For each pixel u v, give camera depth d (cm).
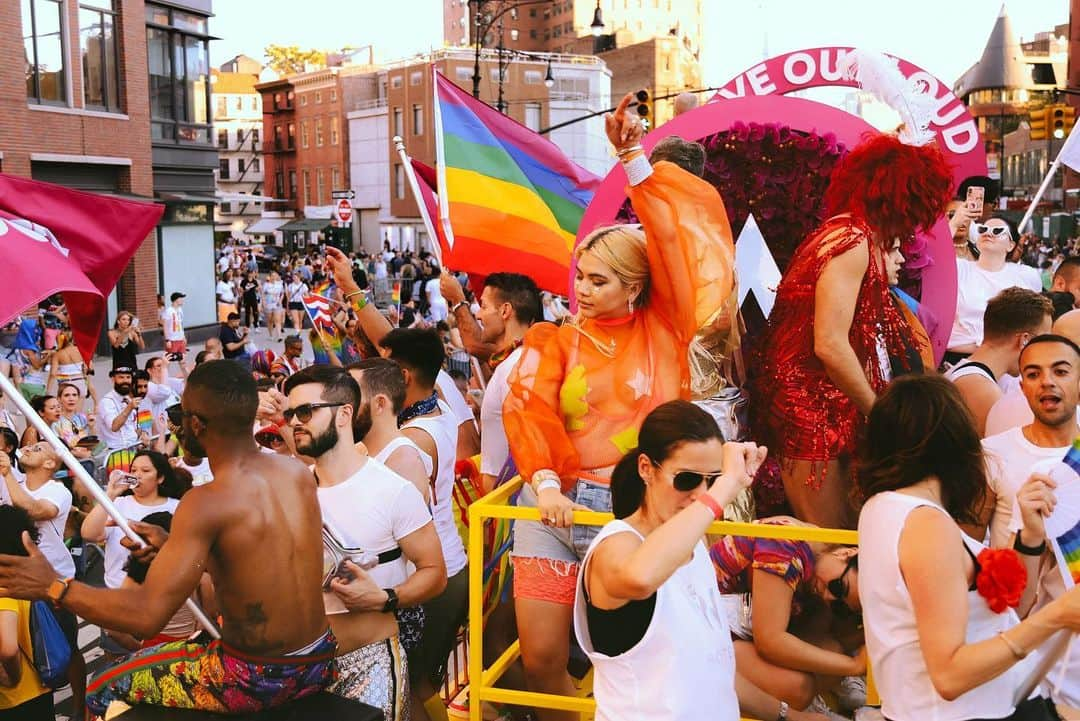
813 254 385
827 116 465
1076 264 676
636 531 291
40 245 408
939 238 469
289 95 8219
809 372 390
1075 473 337
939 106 566
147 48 2906
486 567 463
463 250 654
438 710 476
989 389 461
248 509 323
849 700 390
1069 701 352
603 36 10119
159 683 343
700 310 387
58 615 574
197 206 3106
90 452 880
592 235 404
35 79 2459
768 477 406
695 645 287
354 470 402
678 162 429
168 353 1905
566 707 382
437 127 653
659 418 288
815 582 366
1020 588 271
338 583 379
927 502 280
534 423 394
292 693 338
